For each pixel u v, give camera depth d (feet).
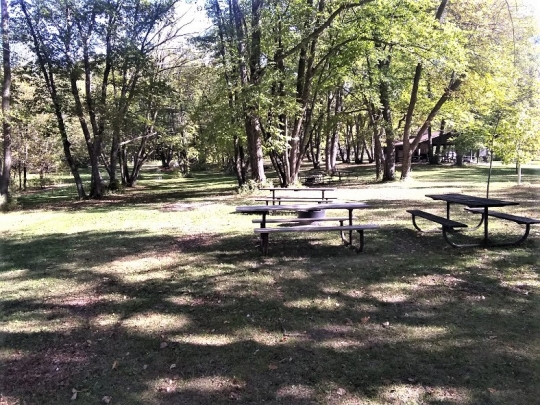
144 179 120.78
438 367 10.66
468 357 11.06
